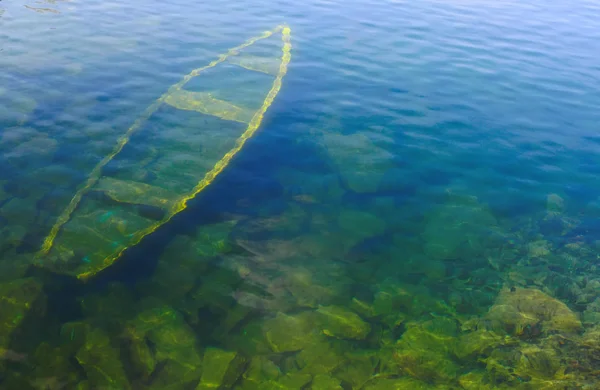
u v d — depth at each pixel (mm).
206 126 11266
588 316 7254
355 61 15359
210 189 9266
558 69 15406
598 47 17375
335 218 8914
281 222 8664
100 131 10680
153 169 9617
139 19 17531
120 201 8648
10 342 6047
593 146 11500
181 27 17094
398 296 7453
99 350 6105
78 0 19125
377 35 17562
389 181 10031
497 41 17531
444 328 6973
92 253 7508
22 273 7008
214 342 6402
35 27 15953
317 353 6430
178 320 6637
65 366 5852
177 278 7285
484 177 10312
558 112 12906
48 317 6449
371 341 6688
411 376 6242
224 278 7383
